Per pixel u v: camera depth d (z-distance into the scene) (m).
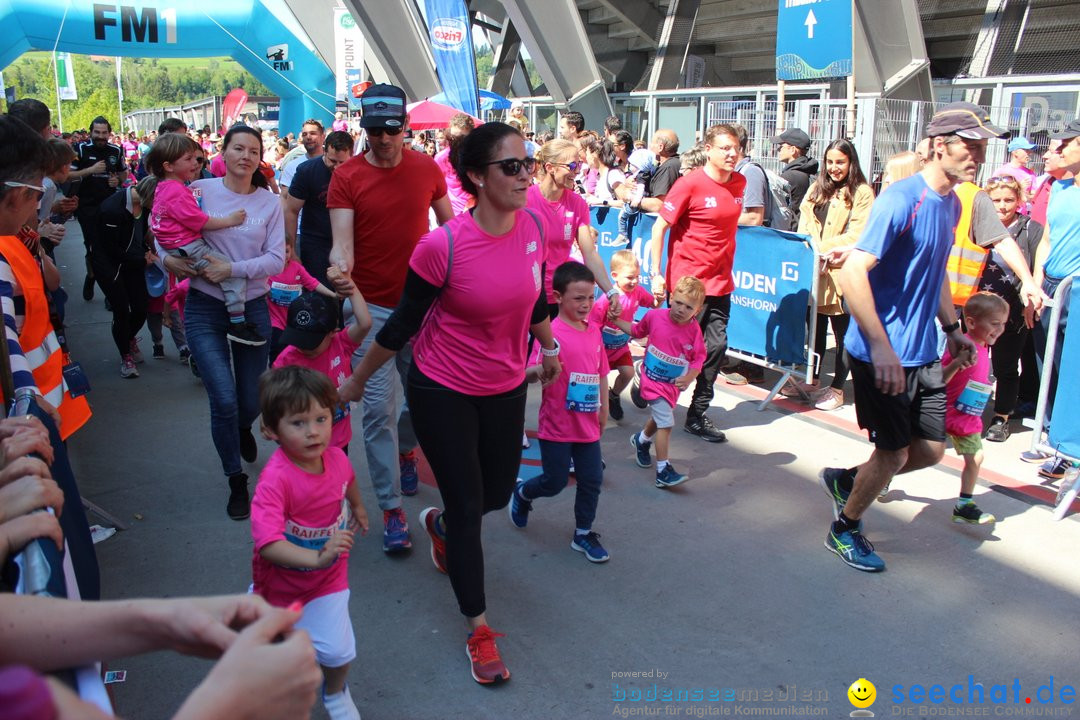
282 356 3.64
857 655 3.17
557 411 3.75
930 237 3.38
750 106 11.81
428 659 3.15
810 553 3.94
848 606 3.50
